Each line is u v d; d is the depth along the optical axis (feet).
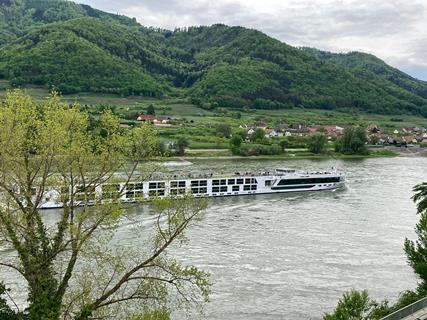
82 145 114.42
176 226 115.75
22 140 109.09
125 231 258.57
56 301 104.58
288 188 433.07
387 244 259.80
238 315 171.83
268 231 283.38
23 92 116.67
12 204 108.58
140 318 110.52
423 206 182.50
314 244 257.55
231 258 230.68
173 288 187.83
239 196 410.52
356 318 132.05
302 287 197.98
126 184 118.42
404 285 202.39
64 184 113.60
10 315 109.81
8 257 199.82
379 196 406.82
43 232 110.22
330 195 415.64
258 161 627.46
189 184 388.57
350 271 217.36
